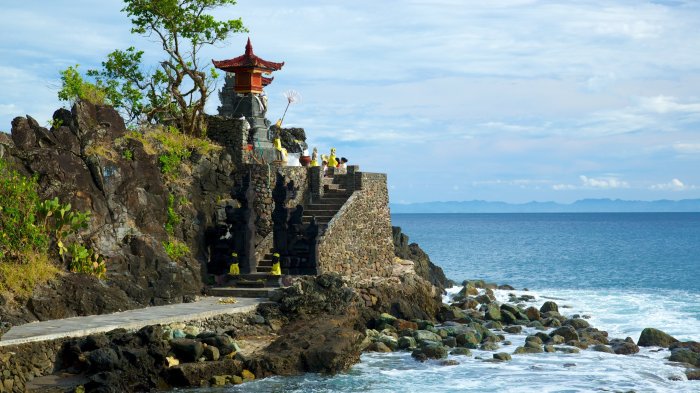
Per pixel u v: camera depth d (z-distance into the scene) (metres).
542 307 50.34
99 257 33.09
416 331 38.28
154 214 37.69
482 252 128.88
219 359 28.77
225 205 42.84
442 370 32.38
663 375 32.31
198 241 40.47
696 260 105.88
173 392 26.73
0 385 23.41
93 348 26.08
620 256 115.88
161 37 46.06
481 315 46.16
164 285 35.16
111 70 48.16
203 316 31.88
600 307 54.94
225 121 45.44
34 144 33.34
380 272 48.22
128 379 25.98
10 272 28.89
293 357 30.22
